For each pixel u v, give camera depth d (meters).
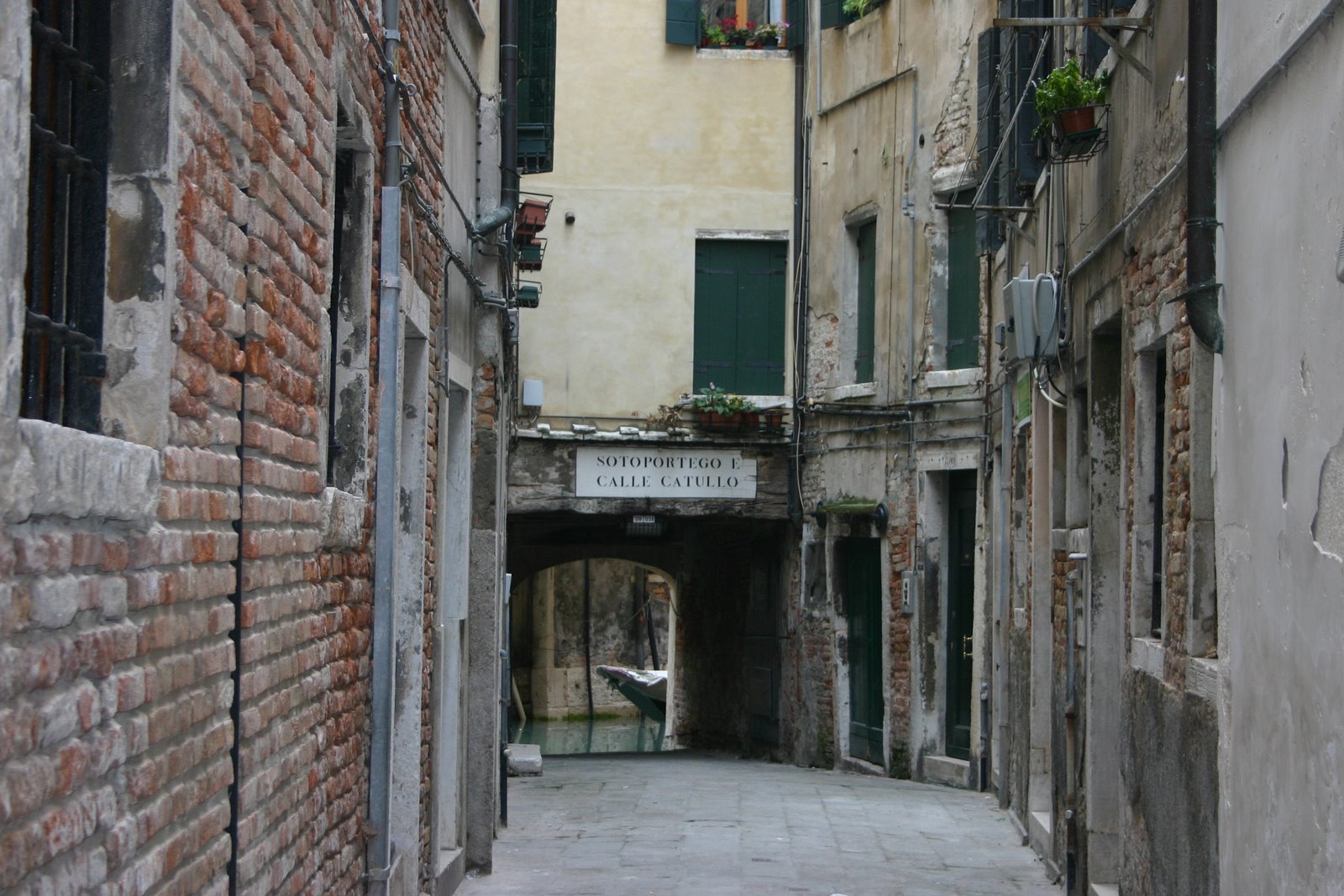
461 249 8.81
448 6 8.04
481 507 9.70
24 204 2.36
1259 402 5.11
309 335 4.64
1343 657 4.21
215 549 3.61
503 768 11.08
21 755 2.45
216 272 3.60
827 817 11.95
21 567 2.43
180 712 3.32
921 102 15.94
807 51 18.14
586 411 18.00
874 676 16.25
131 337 3.18
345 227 5.79
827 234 17.58
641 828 11.23
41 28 2.95
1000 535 12.84
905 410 15.76
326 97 4.84
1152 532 7.48
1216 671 5.79
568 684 35.50
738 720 20.14
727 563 20.73
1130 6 7.98
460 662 9.21
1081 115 8.04
